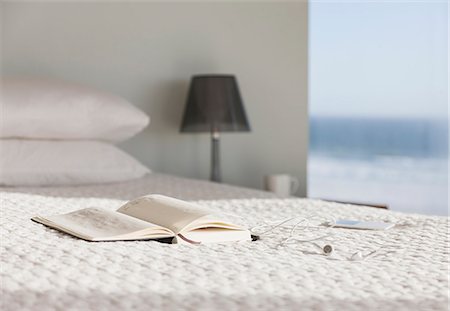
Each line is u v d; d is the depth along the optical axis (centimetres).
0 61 346
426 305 117
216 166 366
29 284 126
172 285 125
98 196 263
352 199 595
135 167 310
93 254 147
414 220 211
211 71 388
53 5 355
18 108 287
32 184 289
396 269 140
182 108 382
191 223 169
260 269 137
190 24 382
